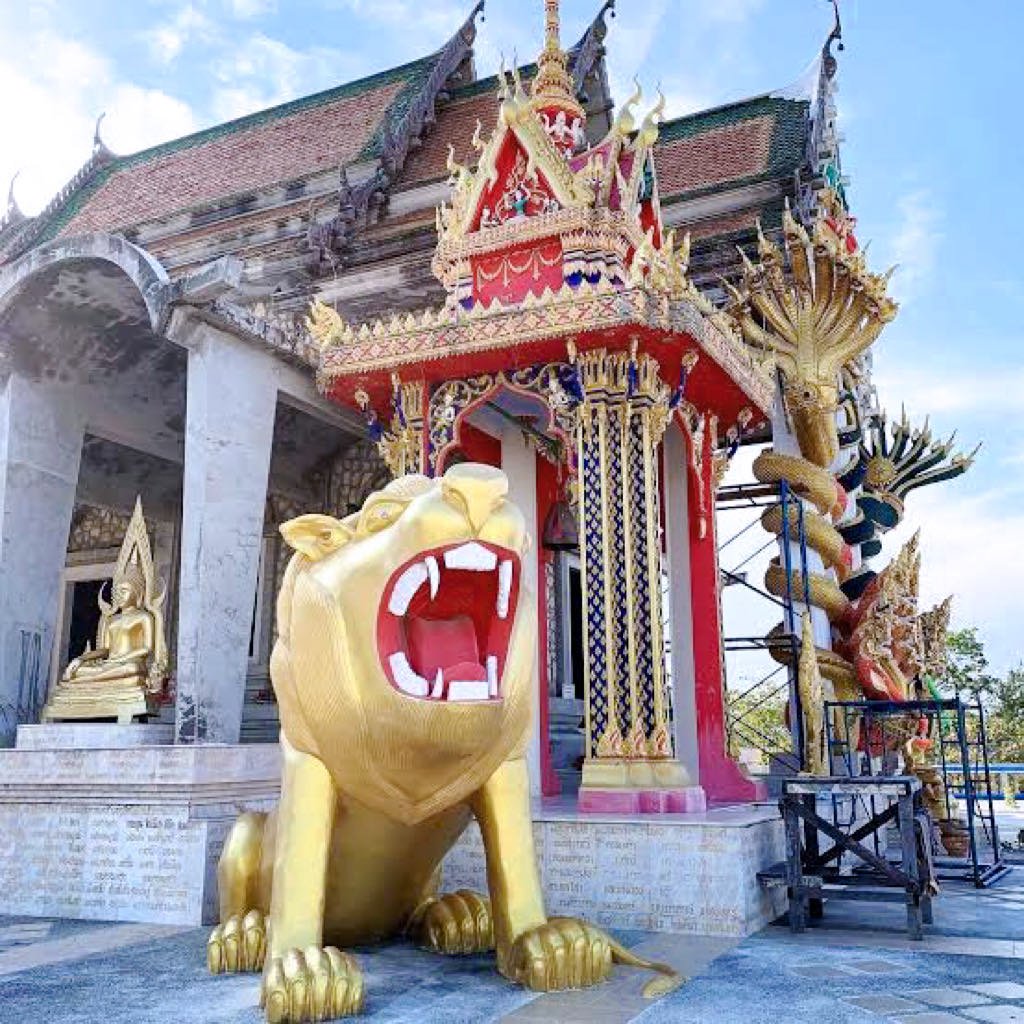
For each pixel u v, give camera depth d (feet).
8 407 40.19
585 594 32.71
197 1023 16.69
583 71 68.59
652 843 26.61
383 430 39.29
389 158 66.08
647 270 32.30
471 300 37.32
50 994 18.79
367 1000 18.02
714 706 38.60
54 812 29.63
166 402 45.60
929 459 61.46
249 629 35.42
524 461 42.22
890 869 25.49
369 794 18.38
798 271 47.73
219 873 22.39
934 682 55.98
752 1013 17.43
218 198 70.54
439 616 18.43
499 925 19.90
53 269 37.88
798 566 46.96
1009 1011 17.69
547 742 39.91
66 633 58.29
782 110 60.80
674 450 40.37
